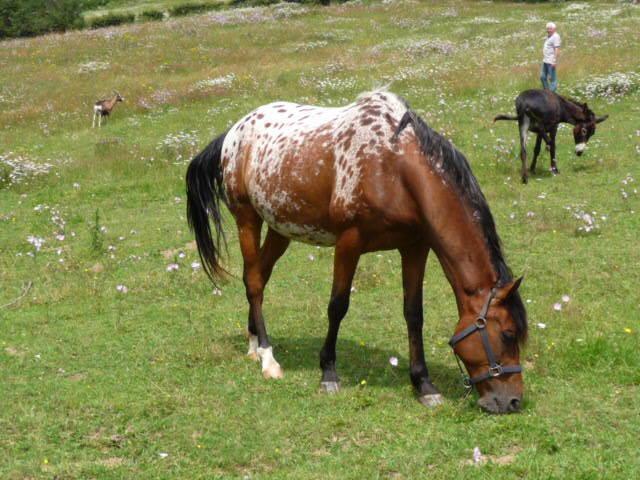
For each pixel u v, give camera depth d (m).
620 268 7.89
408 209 5.03
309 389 5.62
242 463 4.59
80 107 20.97
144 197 12.87
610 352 5.71
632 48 22.05
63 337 7.05
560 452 4.38
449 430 4.74
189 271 8.91
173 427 5.09
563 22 29.02
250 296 6.31
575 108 12.32
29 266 9.51
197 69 25.67
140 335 7.02
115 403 5.46
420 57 24.28
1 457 4.73
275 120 6.10
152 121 18.92
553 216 9.84
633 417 4.78
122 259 9.58
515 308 4.76
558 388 5.26
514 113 16.42
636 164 12.40
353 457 4.52
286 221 5.79
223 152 6.42
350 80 20.92
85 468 4.52
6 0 43.59
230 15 37.66
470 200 4.88
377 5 38.31
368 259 8.95
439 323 6.85
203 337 6.89
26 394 5.72
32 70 27.12
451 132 14.91
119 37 32.75
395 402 5.28
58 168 14.95
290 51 27.47
